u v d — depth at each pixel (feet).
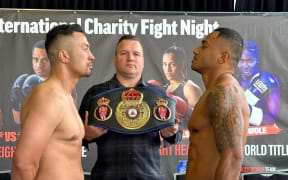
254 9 15.84
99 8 15.56
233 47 8.84
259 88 14.92
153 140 11.12
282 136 14.83
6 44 14.57
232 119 8.02
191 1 15.64
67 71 8.95
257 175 13.73
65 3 15.51
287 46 15.03
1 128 14.42
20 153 8.00
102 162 10.97
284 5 15.80
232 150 7.93
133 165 10.85
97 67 14.74
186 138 14.71
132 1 15.70
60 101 8.48
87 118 10.70
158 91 11.21
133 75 11.29
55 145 8.41
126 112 10.90
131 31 14.88
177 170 14.61
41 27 14.70
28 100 8.52
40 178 8.25
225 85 8.31
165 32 14.90
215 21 15.01
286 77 14.96
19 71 14.58
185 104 14.82
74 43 8.95
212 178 8.25
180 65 14.88
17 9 14.66
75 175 8.60
